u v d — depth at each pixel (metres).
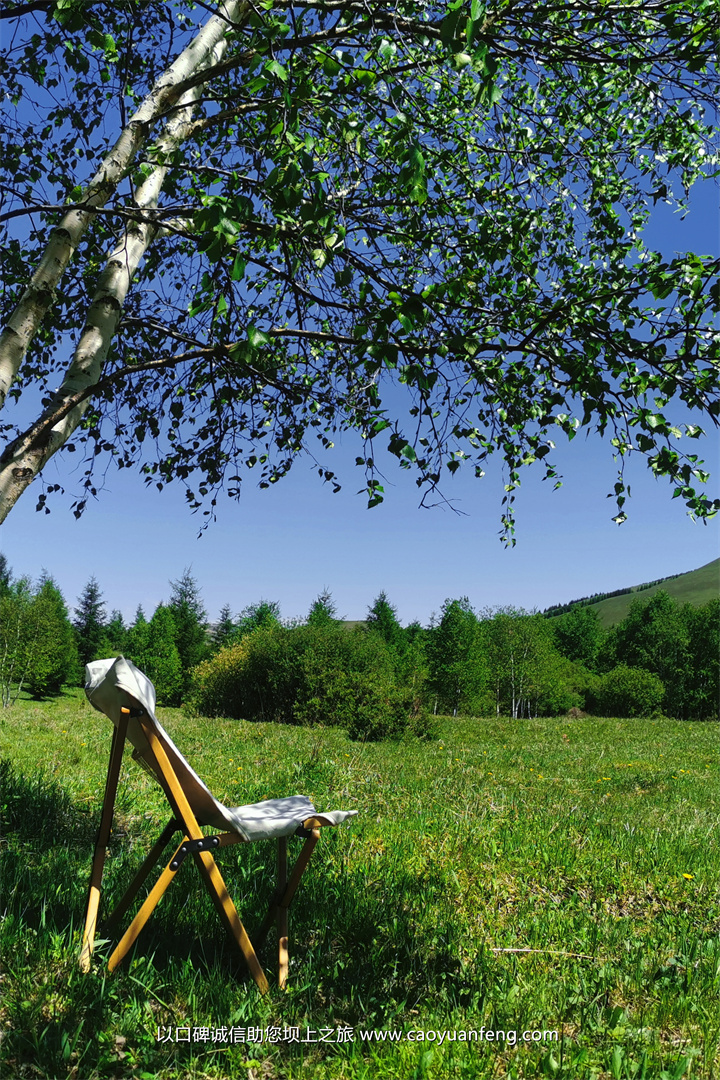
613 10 3.50
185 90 3.58
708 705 41.66
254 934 3.04
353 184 3.98
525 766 11.06
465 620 36.91
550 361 3.80
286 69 2.80
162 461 5.64
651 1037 2.49
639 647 46.72
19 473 3.29
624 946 3.37
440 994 2.66
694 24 3.43
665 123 4.79
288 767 8.43
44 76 4.43
